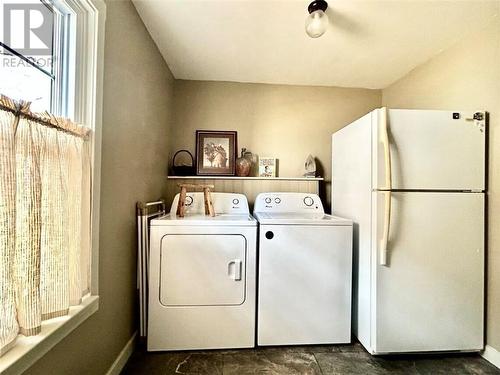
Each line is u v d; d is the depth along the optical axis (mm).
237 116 2730
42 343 841
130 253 1627
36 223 836
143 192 1841
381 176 1623
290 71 2484
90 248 1156
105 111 1286
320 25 1551
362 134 1800
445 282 1635
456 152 1655
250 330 1724
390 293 1614
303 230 1773
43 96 1024
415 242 1623
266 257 1746
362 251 1778
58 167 951
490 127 1666
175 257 1682
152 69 1978
